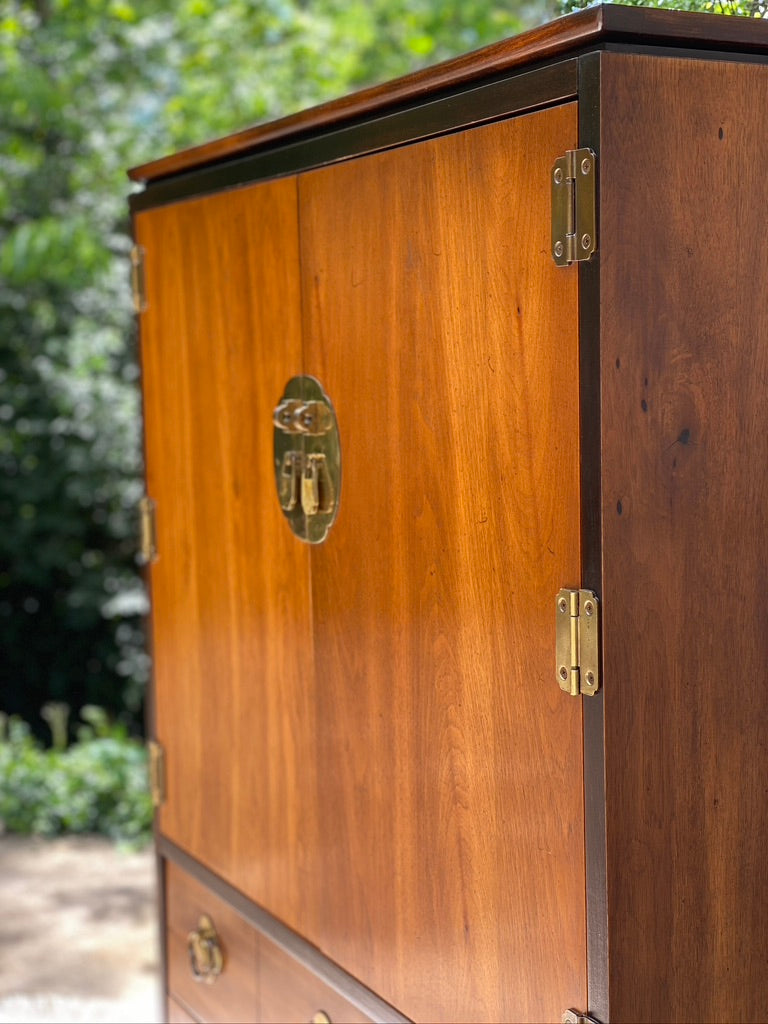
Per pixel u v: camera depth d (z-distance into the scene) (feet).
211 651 6.99
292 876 6.35
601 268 4.06
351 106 5.16
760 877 4.62
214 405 6.69
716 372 4.31
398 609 5.27
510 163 4.40
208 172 6.50
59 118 21.56
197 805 7.35
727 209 4.28
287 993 6.55
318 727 5.98
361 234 5.27
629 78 4.05
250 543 6.46
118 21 21.49
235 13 20.92
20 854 15.25
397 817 5.41
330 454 5.65
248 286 6.22
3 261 19.92
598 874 4.30
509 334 4.48
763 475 4.45
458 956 5.09
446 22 21.45
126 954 12.43
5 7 21.01
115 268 23.50
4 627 25.95
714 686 4.42
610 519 4.16
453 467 4.84
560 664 4.34
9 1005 11.23
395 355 5.12
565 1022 4.49
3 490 25.08
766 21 4.23
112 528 25.50
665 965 4.43
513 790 4.68
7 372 24.93
